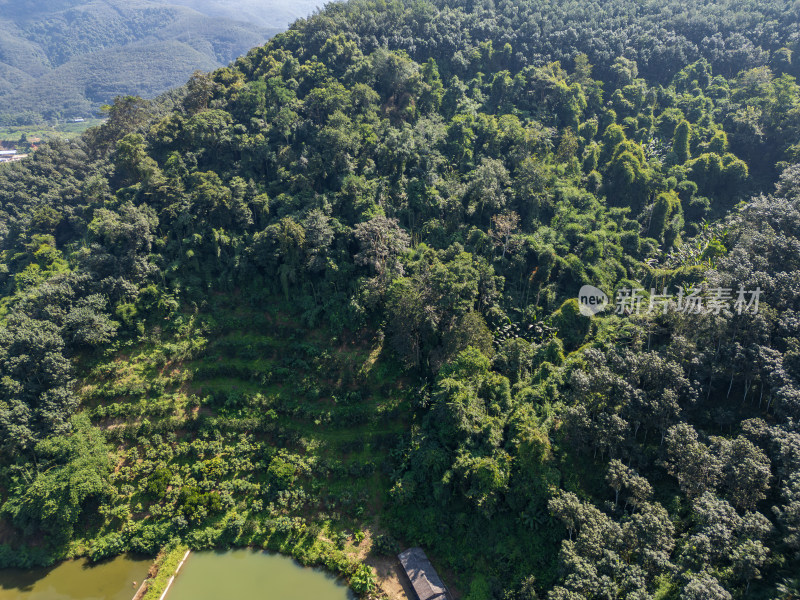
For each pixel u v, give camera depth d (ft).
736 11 461.37
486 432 201.67
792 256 219.41
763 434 169.99
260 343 259.19
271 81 352.49
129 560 203.00
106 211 283.38
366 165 310.65
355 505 213.46
